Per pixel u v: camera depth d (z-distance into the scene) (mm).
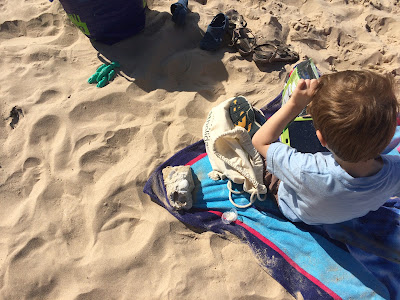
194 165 2217
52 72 2682
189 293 1813
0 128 2434
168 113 2496
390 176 1323
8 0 3100
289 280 1834
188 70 2734
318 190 1389
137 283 1860
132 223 2049
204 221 2023
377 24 3109
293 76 2236
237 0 3240
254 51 2768
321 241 1898
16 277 1879
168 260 1915
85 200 2121
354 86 1129
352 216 1562
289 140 2021
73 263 1917
